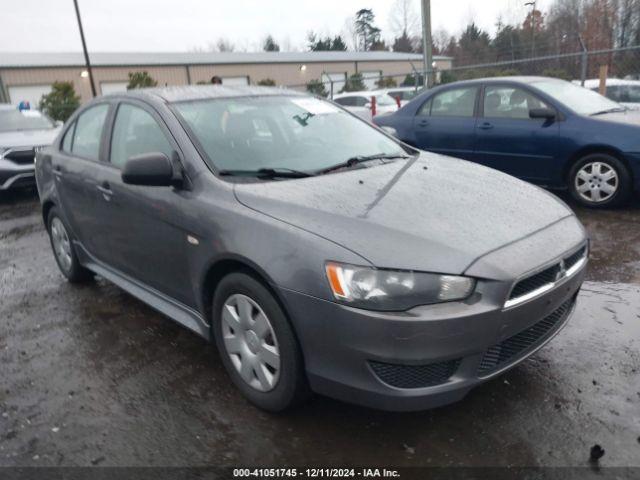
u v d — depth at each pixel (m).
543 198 3.10
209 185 2.96
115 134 3.80
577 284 2.79
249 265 2.60
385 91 19.14
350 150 3.61
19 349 3.64
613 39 28.48
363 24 66.19
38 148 8.74
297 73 38.91
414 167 3.42
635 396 2.75
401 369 2.29
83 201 4.05
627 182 5.92
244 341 2.80
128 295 4.47
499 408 2.72
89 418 2.84
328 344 2.37
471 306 2.26
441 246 2.35
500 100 6.90
